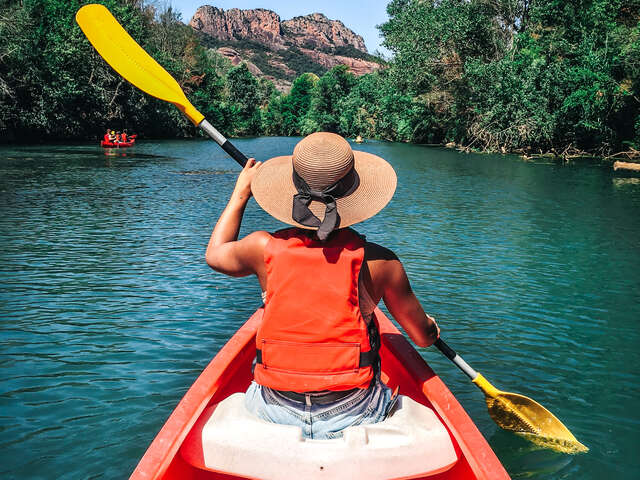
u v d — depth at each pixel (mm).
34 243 7402
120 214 9852
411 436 1912
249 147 38250
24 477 2508
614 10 28094
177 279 5797
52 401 3205
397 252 7184
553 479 2572
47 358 3811
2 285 5488
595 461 2719
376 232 8500
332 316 1745
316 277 1744
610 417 3158
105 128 40250
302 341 1771
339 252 1739
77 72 36188
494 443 2863
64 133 35969
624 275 6258
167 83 2785
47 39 33438
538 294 5477
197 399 2178
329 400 1842
